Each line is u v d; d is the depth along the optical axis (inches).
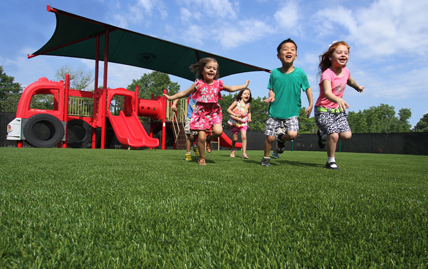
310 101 161.0
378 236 35.2
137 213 44.3
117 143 629.0
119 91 488.4
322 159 259.9
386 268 26.4
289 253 29.3
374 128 3223.4
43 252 28.6
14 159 155.5
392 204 55.2
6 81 2066.9
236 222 40.3
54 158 169.0
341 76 150.1
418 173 131.1
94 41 527.2
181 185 73.7
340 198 60.5
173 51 552.7
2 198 53.6
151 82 2886.3
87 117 492.1
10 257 27.2
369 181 94.8
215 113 155.9
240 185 76.2
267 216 43.5
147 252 28.6
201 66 149.9
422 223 41.6
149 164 140.5
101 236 33.7
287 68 158.4
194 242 32.2
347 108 136.0
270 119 156.9
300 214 45.9
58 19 416.8
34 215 41.9
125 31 473.1
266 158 156.7
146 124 751.7
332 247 31.3
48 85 437.1
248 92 256.7
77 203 50.4
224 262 26.7
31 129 410.9
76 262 26.4
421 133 722.8
